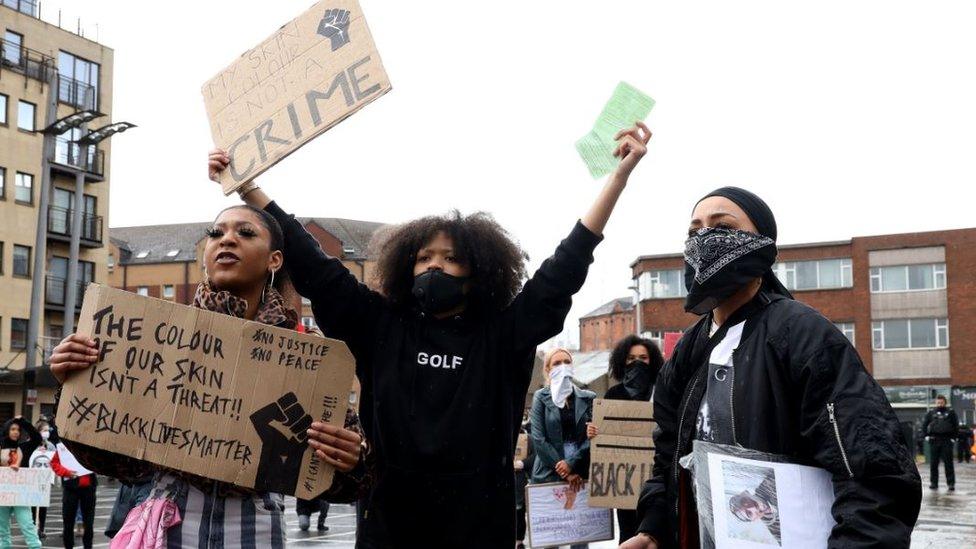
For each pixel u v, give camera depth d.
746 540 2.69
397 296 3.80
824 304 54.66
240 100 3.90
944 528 13.26
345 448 3.21
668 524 3.16
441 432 3.49
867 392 2.59
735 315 3.01
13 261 44.41
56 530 14.93
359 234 77.75
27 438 15.60
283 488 3.16
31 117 45.62
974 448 40.78
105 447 3.07
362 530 3.55
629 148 3.69
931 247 52.97
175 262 77.06
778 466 2.70
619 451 7.37
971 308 52.00
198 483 3.14
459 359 3.62
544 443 8.12
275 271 3.45
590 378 44.50
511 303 3.80
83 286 48.00
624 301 97.50
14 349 44.09
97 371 3.12
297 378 3.23
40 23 46.44
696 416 2.99
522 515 9.73
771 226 3.11
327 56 3.80
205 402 3.14
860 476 2.51
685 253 3.09
